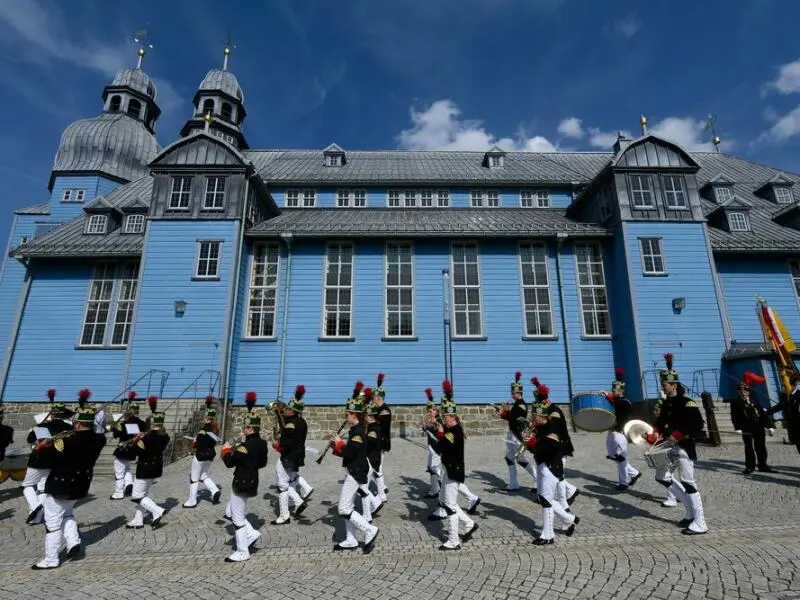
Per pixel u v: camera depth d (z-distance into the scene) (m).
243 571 5.65
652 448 6.99
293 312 17.20
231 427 15.91
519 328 17.30
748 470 9.70
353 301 17.39
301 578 5.37
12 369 17.11
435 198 23.05
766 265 18.20
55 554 5.95
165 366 15.60
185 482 10.73
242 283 17.23
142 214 19.41
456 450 6.45
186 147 17.84
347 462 6.48
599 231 17.64
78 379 17.08
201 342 15.84
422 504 8.55
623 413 9.12
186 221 17.03
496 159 25.28
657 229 17.12
